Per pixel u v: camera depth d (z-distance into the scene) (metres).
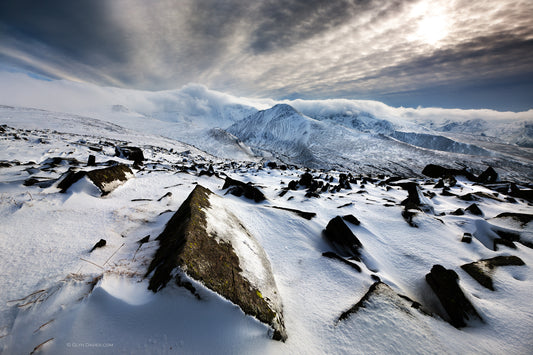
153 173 13.94
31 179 8.04
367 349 3.28
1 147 18.08
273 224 7.31
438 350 3.34
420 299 4.99
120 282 3.33
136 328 2.74
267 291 3.92
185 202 5.57
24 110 122.12
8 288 3.19
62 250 4.30
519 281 5.19
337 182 23.80
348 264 5.50
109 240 5.00
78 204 6.68
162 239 4.77
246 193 10.11
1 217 5.24
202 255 3.59
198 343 2.76
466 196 13.29
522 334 3.75
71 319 2.71
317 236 7.30
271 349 3.01
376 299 4.13
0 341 2.50
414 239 7.57
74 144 27.05
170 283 3.02
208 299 3.02
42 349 2.45
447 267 6.03
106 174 9.08
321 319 3.82
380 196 14.83
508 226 8.24
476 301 4.49
